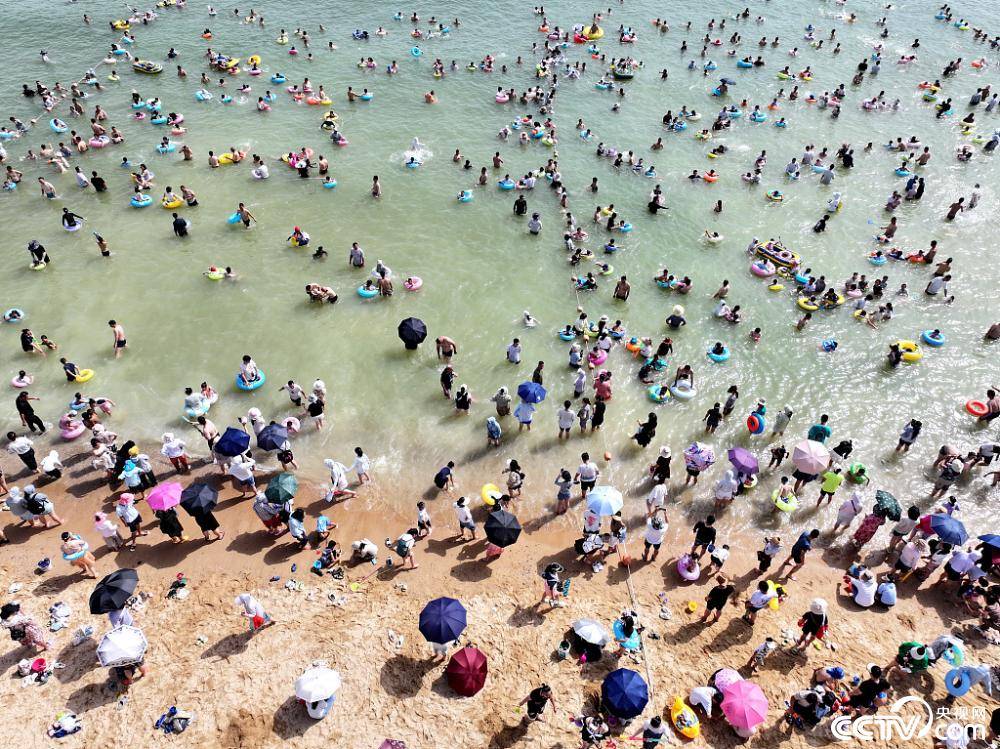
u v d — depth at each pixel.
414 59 59.97
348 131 48.06
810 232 38.94
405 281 33.47
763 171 45.09
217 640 18.14
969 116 52.19
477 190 41.94
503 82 56.59
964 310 32.94
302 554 20.95
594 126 50.41
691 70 60.44
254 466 23.61
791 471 24.70
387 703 16.80
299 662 17.66
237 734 15.94
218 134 46.72
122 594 17.31
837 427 26.62
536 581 20.56
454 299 32.78
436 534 22.06
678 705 16.70
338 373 28.34
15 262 33.91
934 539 21.00
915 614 19.84
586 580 20.66
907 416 27.16
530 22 69.44
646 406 27.28
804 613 19.83
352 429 25.86
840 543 22.38
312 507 22.77
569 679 17.53
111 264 34.09
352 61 59.06
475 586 20.25
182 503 19.86
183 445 23.16
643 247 37.16
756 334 30.66
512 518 20.23
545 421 26.52
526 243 37.19
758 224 39.56
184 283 33.06
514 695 17.11
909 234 38.91
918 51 66.25
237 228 37.25
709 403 27.50
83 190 39.88
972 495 23.92
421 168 43.94
